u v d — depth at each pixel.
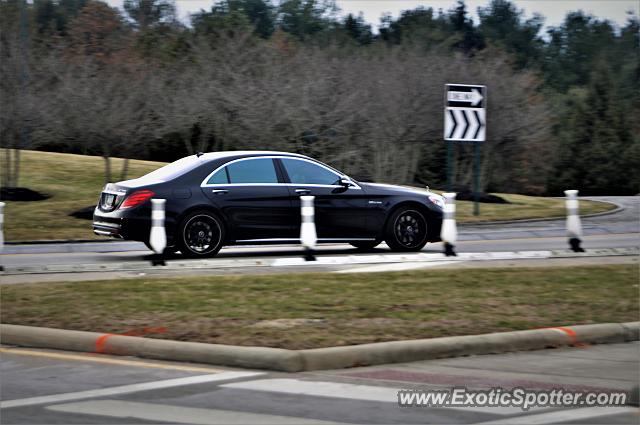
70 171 50.88
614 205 42.56
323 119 56.22
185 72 58.59
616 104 103.88
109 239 29.97
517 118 69.31
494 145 69.88
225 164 22.14
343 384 10.69
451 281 17.48
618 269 19.34
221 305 14.70
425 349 12.12
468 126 34.72
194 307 14.49
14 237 29.81
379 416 9.32
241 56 57.16
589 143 102.06
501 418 9.30
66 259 22.91
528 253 22.84
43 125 45.44
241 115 53.81
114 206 21.61
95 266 19.91
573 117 103.69
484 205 40.56
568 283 17.42
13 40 45.81
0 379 10.84
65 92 44.72
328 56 63.09
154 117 56.66
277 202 22.14
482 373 11.39
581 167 101.38
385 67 61.06
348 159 57.84
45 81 47.62
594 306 15.17
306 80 55.88
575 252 23.08
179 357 11.84
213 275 18.59
